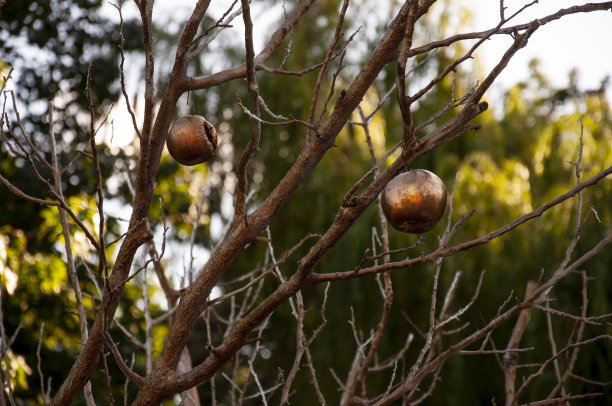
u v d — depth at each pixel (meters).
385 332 8.16
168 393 2.41
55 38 8.89
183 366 3.63
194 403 3.55
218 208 9.22
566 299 7.56
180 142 2.46
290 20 2.93
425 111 9.10
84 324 3.02
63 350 8.56
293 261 8.90
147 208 2.58
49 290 8.64
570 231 7.86
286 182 2.47
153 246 3.96
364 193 2.18
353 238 8.53
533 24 2.01
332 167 9.21
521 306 2.61
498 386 7.79
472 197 8.48
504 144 9.64
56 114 8.88
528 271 7.91
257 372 8.92
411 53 2.46
